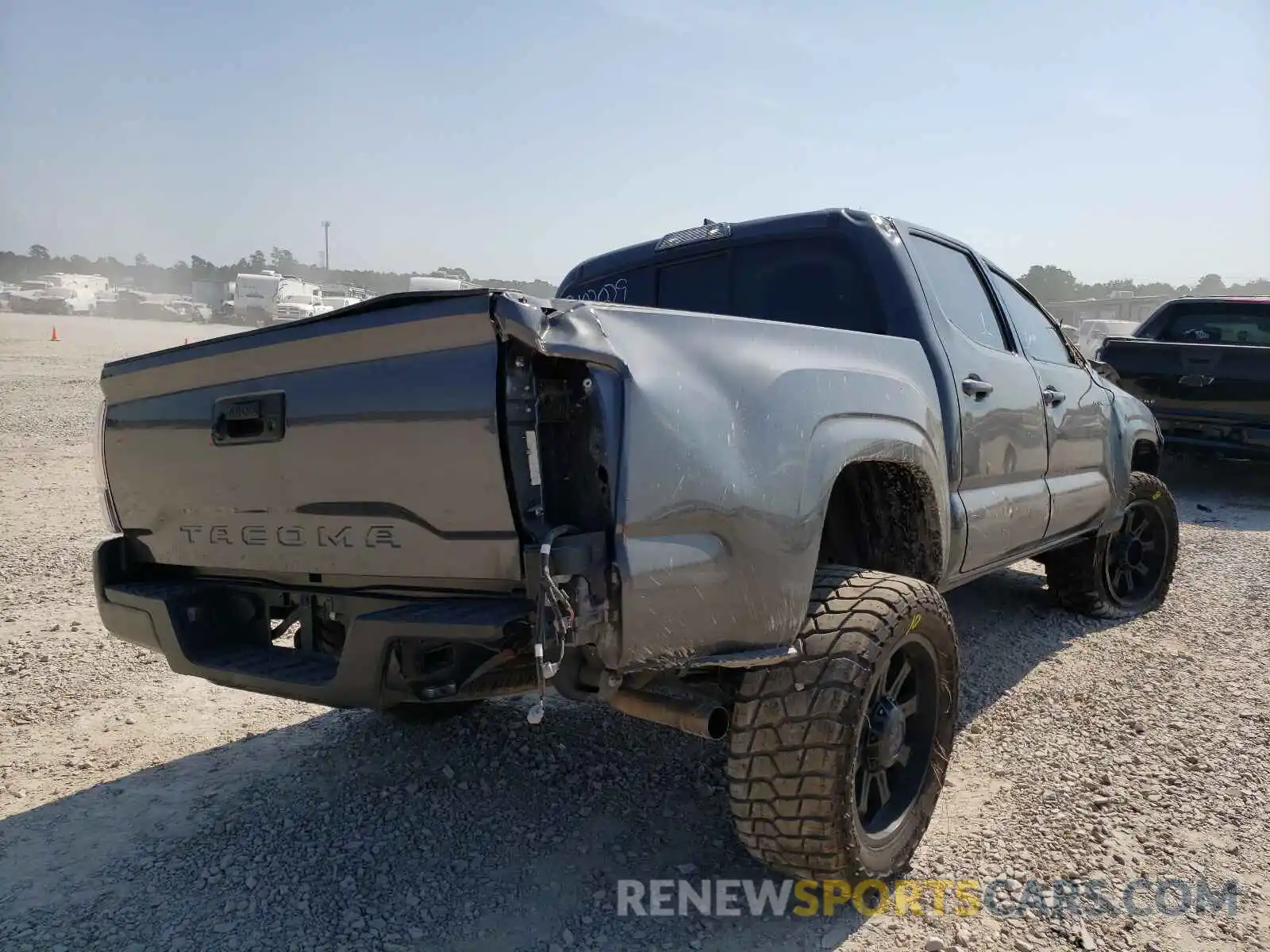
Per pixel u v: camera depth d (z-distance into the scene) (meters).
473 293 2.11
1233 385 8.99
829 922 2.63
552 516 2.17
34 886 2.76
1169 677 4.47
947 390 3.52
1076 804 3.26
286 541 2.60
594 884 2.80
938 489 3.32
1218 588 6.12
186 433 2.80
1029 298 4.89
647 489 2.18
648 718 2.52
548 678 2.01
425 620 2.13
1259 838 3.05
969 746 3.72
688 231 4.26
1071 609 5.46
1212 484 10.52
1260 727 3.89
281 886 2.77
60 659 4.61
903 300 3.58
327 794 3.33
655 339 2.34
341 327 2.36
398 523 2.33
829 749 2.45
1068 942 2.54
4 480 9.47
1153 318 10.58
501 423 2.10
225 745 3.74
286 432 2.52
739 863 2.92
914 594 2.73
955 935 2.56
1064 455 4.61
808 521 2.56
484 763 3.57
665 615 2.23
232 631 2.89
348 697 2.32
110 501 3.12
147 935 2.54
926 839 3.04
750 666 2.55
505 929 2.58
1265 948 2.52
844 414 2.80
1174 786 3.39
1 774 3.47
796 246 3.88
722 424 2.37
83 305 58.00
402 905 2.69
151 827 3.11
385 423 2.29
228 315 58.12
